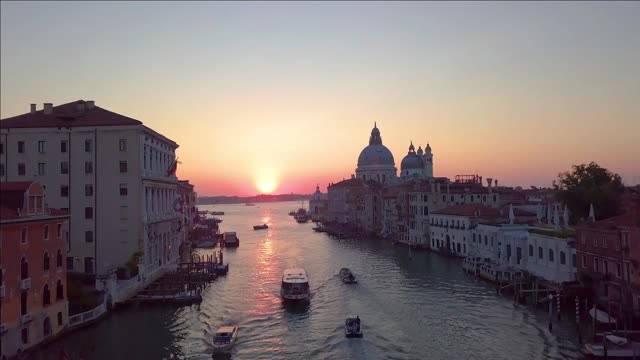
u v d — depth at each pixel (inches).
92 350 1777.8
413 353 1759.4
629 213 2194.9
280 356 1748.3
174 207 3351.4
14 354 1609.3
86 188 2770.7
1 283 1558.8
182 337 1940.2
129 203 2760.8
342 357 1724.9
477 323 2092.8
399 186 6190.9
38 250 1744.6
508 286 2600.9
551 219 3828.7
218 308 2385.6
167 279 2901.1
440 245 4441.4
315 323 2138.3
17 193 1708.9
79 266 2746.1
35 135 2778.1
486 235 3538.4
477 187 4992.6
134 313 2265.0
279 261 4013.3
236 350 1808.6
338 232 6412.4
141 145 2795.3
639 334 1733.5
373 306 2420.0
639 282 1897.1
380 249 4820.4
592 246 2244.1
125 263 2733.8
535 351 1748.3
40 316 1745.8
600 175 3152.1
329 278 3201.3
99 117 2842.0
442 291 2723.9
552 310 2236.7
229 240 5147.6
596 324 1827.0
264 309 2377.0
